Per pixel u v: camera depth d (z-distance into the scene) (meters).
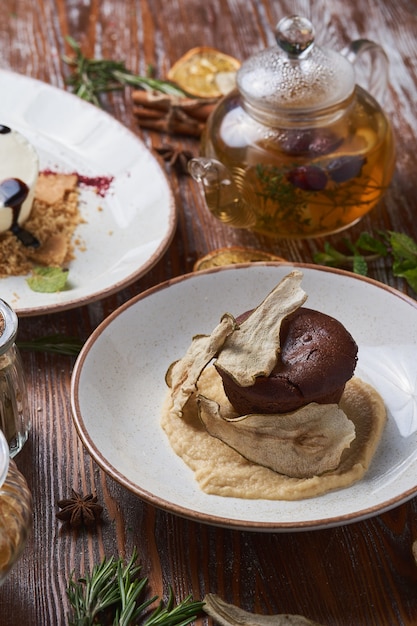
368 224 1.01
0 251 0.95
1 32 1.23
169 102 1.11
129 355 0.85
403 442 0.80
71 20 1.26
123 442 0.80
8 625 0.72
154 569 0.75
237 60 1.21
